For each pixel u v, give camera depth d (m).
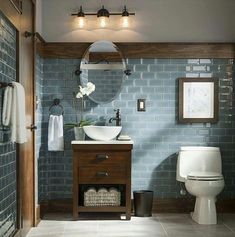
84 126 4.84
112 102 5.19
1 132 3.03
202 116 5.17
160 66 5.18
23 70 3.82
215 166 4.98
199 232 4.20
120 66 5.18
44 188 5.15
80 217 4.86
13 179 3.47
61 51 5.18
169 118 5.19
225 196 5.16
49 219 4.78
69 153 5.20
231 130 5.18
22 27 3.76
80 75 5.21
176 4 5.21
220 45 5.16
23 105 3.17
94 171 4.66
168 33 5.21
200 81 5.17
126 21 5.18
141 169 5.18
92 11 5.21
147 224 4.54
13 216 3.48
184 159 4.98
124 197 4.96
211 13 5.21
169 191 5.18
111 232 4.20
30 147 4.27
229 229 4.32
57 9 5.21
